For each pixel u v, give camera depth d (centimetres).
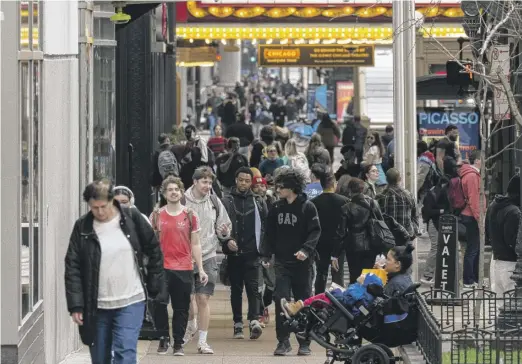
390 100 11450
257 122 14050
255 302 3581
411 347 3017
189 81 15662
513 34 3403
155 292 2456
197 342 3534
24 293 2570
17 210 2452
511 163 5172
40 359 2750
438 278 3872
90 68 3438
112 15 3747
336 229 3775
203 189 3356
